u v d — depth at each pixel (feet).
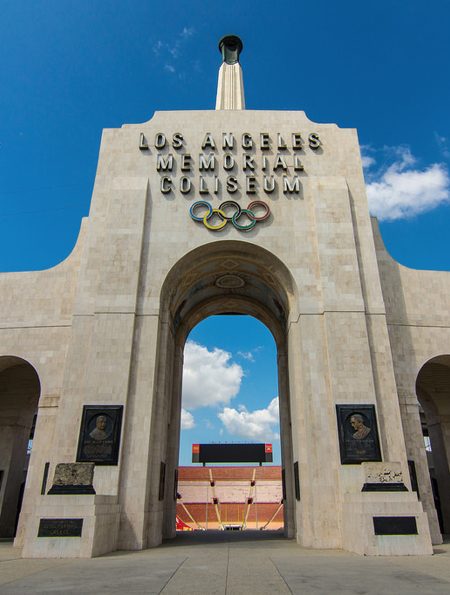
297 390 78.02
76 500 52.60
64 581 31.81
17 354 82.99
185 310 103.65
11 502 103.35
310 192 88.38
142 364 74.74
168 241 83.87
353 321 77.51
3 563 43.45
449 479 103.24
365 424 70.44
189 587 29.14
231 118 95.35
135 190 86.53
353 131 94.94
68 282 88.02
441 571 36.27
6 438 105.70
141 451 69.10
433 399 108.27
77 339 77.36
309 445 70.79
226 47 136.15
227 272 95.86
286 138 93.71
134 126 94.12
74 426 71.77
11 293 87.66
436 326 86.12
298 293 80.53
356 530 53.67
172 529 89.04
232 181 88.48
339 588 28.66
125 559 47.01
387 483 55.77
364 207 88.02
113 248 81.76
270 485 201.36
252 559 45.91
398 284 88.74
